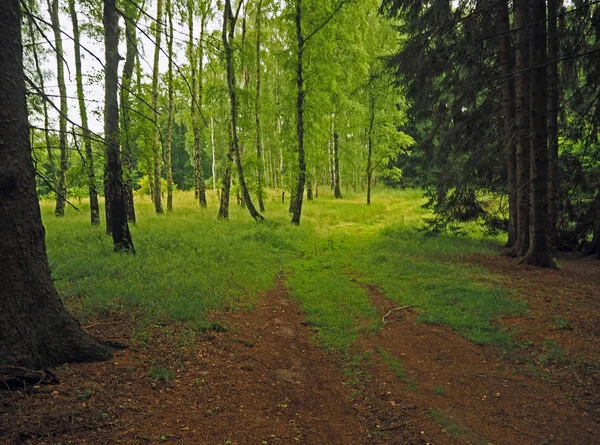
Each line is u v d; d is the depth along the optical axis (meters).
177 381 3.94
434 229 14.02
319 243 13.97
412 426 3.64
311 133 18.36
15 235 3.60
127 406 3.33
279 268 10.18
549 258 9.91
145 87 10.58
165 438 3.02
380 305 7.27
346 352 5.36
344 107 24.41
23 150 3.69
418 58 10.36
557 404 3.94
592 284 8.27
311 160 18.83
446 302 7.05
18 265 3.61
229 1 15.35
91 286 6.43
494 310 6.51
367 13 19.66
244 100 17.14
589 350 4.98
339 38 17.72
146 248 9.95
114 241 9.49
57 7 14.24
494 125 12.74
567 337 5.40
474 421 3.70
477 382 4.45
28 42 6.95
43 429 2.82
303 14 16.27
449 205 13.56
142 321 5.23
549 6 10.24
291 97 17.58
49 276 3.92
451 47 10.02
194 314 5.67
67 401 3.21
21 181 3.65
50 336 3.75
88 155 8.58
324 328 6.22
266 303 7.23
